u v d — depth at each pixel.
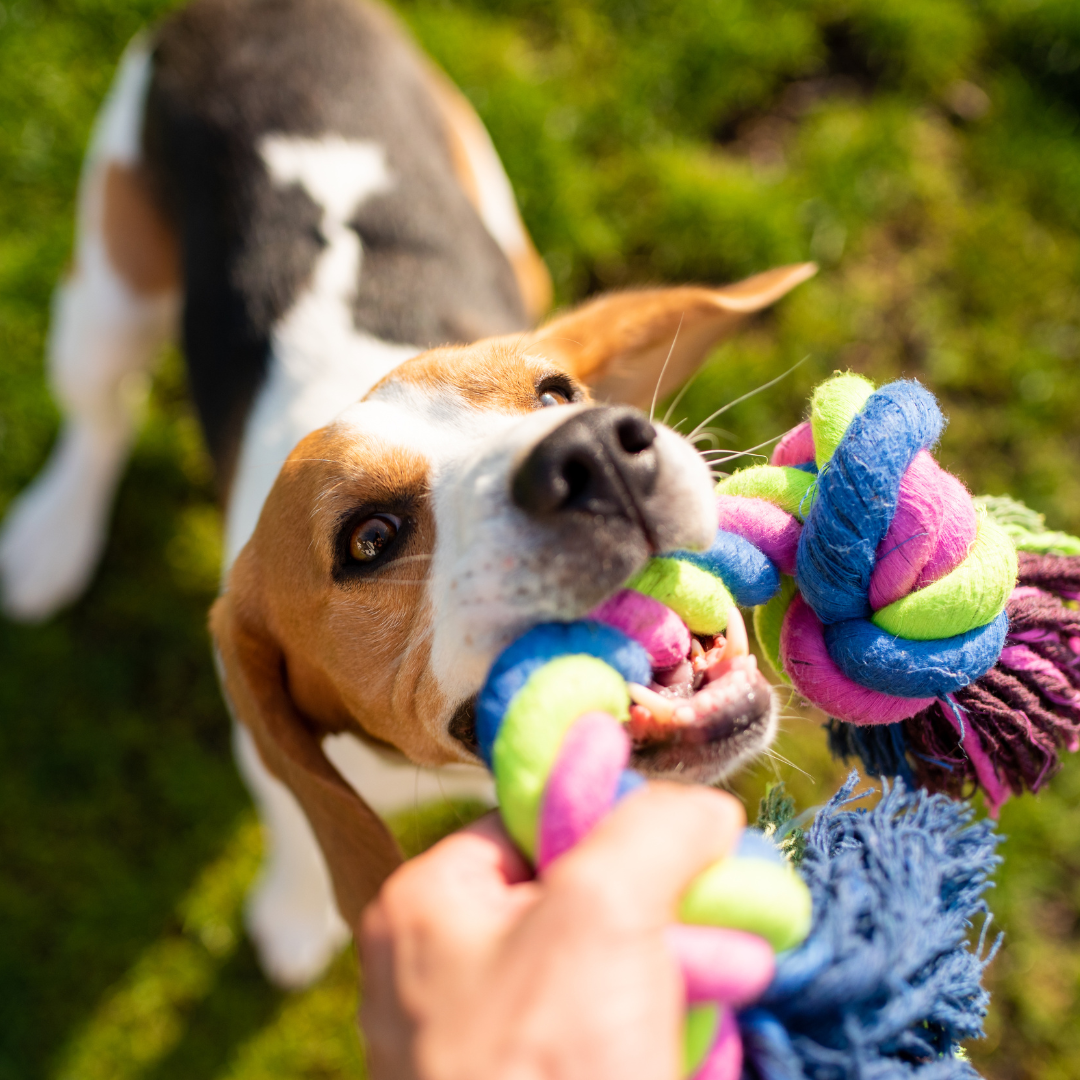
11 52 0.67
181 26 0.54
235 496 0.45
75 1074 0.51
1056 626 0.28
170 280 0.56
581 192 0.66
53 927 0.54
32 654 0.59
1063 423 0.62
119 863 0.55
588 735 0.23
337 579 0.33
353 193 0.48
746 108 0.69
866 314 0.64
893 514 0.26
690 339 0.42
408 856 0.53
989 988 0.51
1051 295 0.65
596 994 0.19
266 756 0.38
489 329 0.46
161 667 0.59
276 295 0.46
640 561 0.27
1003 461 0.62
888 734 0.30
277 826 0.46
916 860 0.24
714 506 0.28
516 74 0.68
